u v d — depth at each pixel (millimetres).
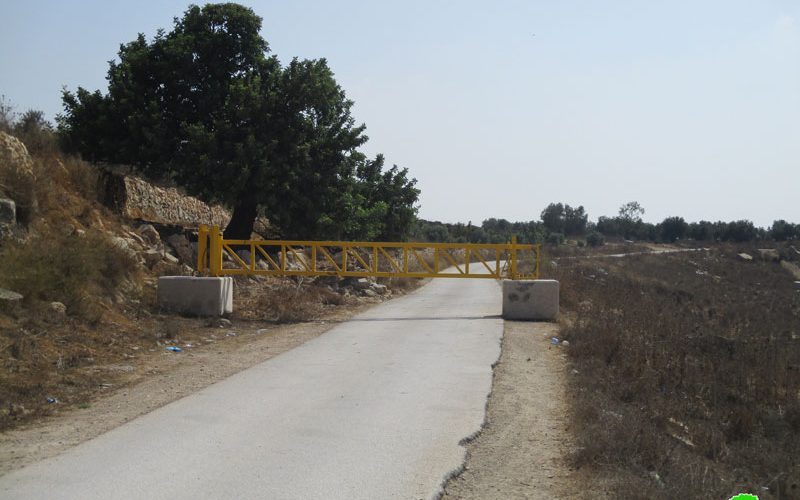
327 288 20906
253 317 16141
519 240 72625
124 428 7125
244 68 22812
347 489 5508
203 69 22141
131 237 17859
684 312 24578
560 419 8141
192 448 6477
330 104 22938
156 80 21984
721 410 10680
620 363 12062
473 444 6992
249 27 22219
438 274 17234
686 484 6027
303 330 14625
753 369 13984
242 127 21219
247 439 6797
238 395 8680
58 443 6617
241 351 12016
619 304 22188
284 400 8445
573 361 11977
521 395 9258
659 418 9094
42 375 9086
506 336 14148
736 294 40562
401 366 10758
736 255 67312
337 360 11203
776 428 10328
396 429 7254
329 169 22938
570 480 6090
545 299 16766
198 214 27875
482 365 10922
